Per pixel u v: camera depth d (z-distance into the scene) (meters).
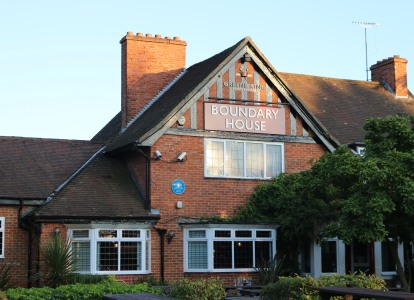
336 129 26.00
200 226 21.27
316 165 18.62
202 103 22.34
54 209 20.11
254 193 22.69
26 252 20.23
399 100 29.73
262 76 23.31
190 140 22.03
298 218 21.48
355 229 16.41
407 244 19.03
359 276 14.00
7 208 20.25
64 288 15.07
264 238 21.92
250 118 22.95
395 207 16.53
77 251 20.19
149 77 25.14
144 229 21.05
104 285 15.77
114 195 21.47
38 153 22.86
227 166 22.50
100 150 23.55
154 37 25.36
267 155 23.12
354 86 29.59
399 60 30.17
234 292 18.95
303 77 28.97
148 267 20.95
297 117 23.78
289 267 22.39
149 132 21.27
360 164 16.69
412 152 16.44
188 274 21.31
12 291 14.90
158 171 21.50
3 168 21.61
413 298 10.11
